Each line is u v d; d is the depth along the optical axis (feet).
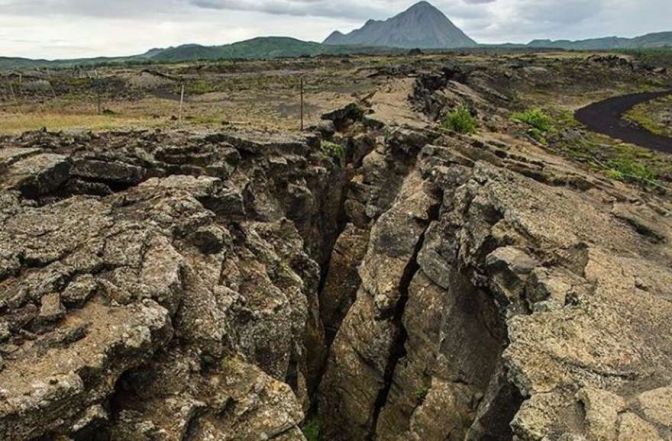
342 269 157.89
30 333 51.06
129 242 67.10
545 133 307.58
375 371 119.55
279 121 219.61
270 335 78.13
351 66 558.15
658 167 272.10
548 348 61.05
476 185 107.55
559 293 71.61
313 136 162.81
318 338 126.62
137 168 101.24
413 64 540.52
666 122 438.81
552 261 81.10
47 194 89.30
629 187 160.76
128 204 84.07
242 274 83.97
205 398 56.29
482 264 90.68
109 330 52.60
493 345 93.81
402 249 123.75
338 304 153.07
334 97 303.48
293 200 139.23
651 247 92.73
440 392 101.40
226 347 62.13
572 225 92.79
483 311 94.89
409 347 113.70
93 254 63.10
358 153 191.11
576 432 50.93
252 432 55.83
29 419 43.78
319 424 124.57
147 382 54.34
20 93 330.54
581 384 56.18
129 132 137.49
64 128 159.94
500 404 72.59
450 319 102.01
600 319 66.08
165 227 76.48
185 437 52.31
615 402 52.54
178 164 114.62
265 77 430.61
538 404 54.39
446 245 108.68
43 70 542.57
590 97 572.51
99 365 48.73
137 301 57.57
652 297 71.10
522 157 146.51
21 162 90.38
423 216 123.85
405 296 120.06
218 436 53.72
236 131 157.89
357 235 160.56
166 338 56.34
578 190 123.24
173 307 60.59
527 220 89.97
